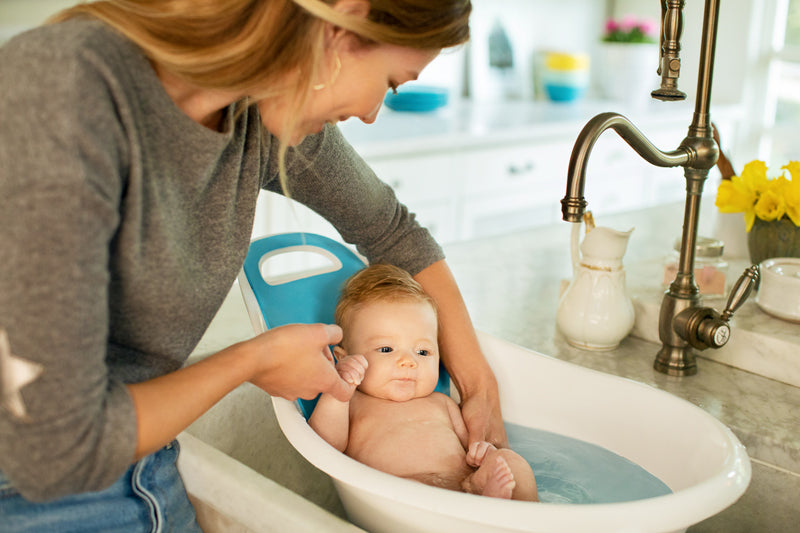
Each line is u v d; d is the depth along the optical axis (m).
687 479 0.83
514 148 2.73
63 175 0.52
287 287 1.07
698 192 1.01
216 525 0.80
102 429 0.57
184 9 0.59
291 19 0.60
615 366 1.10
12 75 0.54
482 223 2.74
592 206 3.06
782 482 0.89
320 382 0.76
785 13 3.24
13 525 0.68
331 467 0.70
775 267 1.17
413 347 1.03
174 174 0.66
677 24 0.88
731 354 1.11
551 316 1.30
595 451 0.96
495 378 1.03
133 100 0.60
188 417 0.63
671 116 3.12
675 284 1.06
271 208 2.21
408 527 0.70
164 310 0.68
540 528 0.62
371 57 0.65
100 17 0.60
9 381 0.53
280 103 0.69
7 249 0.52
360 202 1.00
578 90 3.24
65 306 0.53
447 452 0.96
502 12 3.20
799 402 1.00
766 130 3.36
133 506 0.75
